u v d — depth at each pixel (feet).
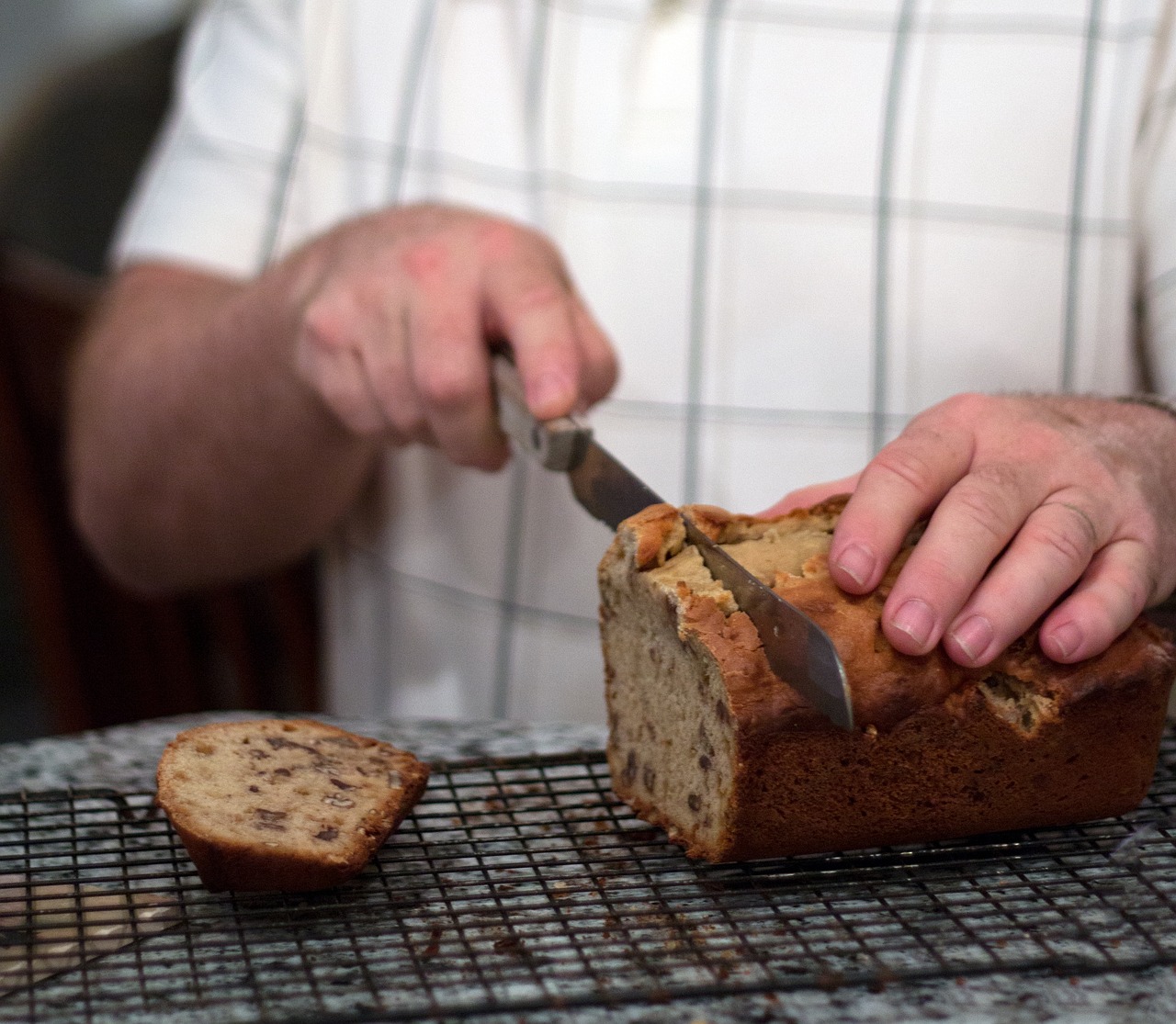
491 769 3.30
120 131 6.02
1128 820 3.16
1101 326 4.05
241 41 4.37
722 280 4.04
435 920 2.91
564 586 4.09
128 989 2.77
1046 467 3.07
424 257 3.49
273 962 2.82
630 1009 2.76
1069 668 3.04
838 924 2.90
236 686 5.05
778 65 4.04
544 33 4.12
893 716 2.99
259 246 4.34
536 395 3.27
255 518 4.17
